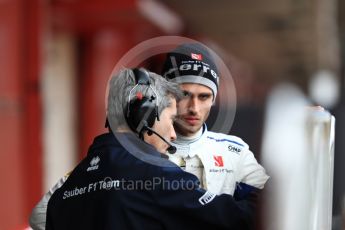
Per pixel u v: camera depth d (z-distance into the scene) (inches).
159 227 327.9
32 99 997.8
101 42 1444.4
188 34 1716.3
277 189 314.3
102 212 327.9
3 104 940.0
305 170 314.5
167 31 1519.4
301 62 1985.7
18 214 960.3
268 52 1892.2
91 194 334.6
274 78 2118.6
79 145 1469.0
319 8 1636.3
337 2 2017.7
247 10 1651.1
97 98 1475.1
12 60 971.9
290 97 432.5
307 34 1723.7
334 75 2159.2
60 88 1342.3
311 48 1834.4
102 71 1456.7
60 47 1330.0
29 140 985.5
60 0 1151.6
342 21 2133.4
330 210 321.7
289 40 1775.3
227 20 1704.0
